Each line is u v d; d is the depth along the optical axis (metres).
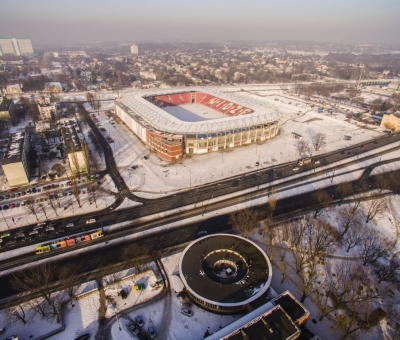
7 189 132.75
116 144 183.25
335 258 93.69
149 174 146.25
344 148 183.38
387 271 84.06
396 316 74.88
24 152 143.12
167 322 72.25
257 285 77.38
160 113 190.00
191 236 103.31
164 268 89.12
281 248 97.69
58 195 128.38
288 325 63.88
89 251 96.31
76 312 74.88
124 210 118.38
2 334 69.12
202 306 76.12
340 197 129.12
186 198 126.56
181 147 160.50
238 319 66.62
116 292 80.44
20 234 103.94
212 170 151.00
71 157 141.50
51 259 92.81
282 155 170.62
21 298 79.00
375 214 113.25
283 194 130.75
